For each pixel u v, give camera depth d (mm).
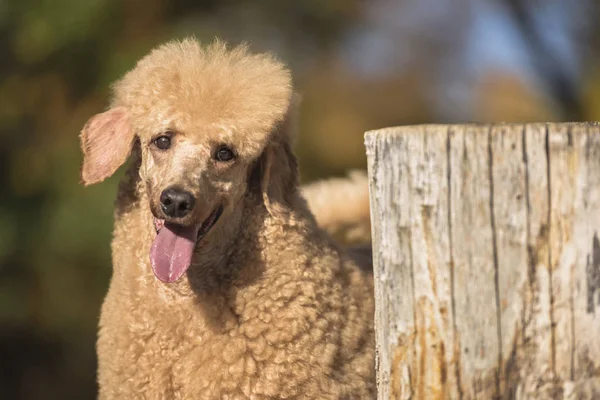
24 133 13648
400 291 3662
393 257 3680
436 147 3484
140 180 5051
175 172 4609
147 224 4941
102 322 5094
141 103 4840
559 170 3369
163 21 13820
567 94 14820
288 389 4715
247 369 4688
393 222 3660
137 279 4934
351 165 14484
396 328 3703
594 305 3389
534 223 3389
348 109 14945
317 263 4973
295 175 5105
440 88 16047
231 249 4848
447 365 3547
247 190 4957
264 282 4781
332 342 4867
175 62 4938
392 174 3641
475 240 3447
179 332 4754
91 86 13422
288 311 4750
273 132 4906
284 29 14609
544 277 3396
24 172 13273
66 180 13008
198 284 4809
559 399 3420
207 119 4703
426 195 3523
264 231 4883
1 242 12836
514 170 3391
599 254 3381
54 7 13047
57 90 13555
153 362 4809
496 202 3414
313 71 14930
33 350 14016
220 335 4723
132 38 13430
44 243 12852
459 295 3494
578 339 3395
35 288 13125
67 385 13711
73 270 12898
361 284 5297
